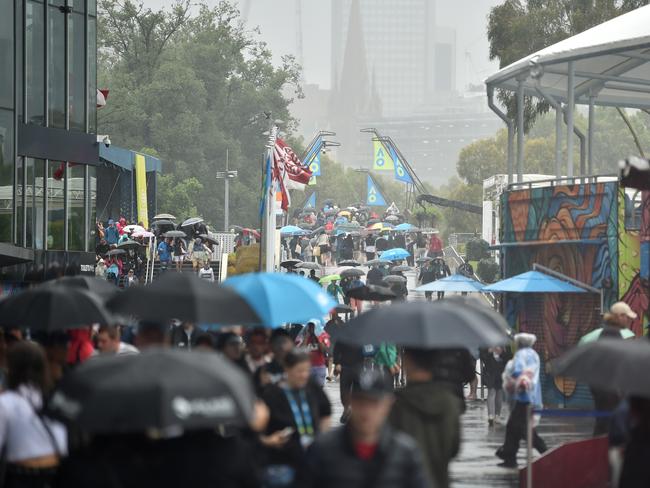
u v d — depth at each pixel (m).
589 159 88.38
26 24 88.75
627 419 23.45
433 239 150.00
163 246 120.56
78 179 97.06
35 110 90.81
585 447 36.22
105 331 30.42
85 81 96.56
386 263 131.50
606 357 21.36
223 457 17.19
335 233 170.88
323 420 25.41
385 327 23.69
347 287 109.31
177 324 47.66
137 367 16.38
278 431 24.69
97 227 119.81
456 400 24.48
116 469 16.97
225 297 23.69
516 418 45.50
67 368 28.28
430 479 23.81
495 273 134.50
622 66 82.50
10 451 22.00
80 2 95.81
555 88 87.56
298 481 19.31
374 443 18.91
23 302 27.42
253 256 116.81
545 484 35.91
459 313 24.06
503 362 59.75
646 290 58.66
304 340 64.69
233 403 16.19
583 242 67.00
